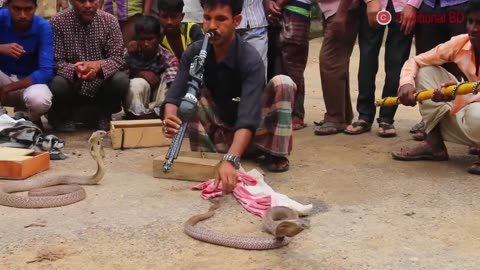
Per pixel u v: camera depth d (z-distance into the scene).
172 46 6.18
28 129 5.35
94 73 5.77
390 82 5.82
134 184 4.76
